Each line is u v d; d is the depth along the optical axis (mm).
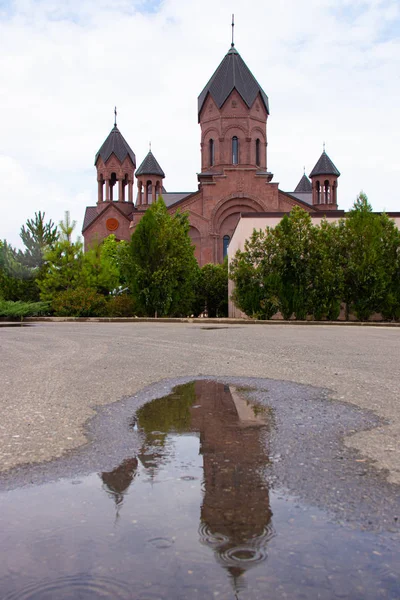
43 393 4809
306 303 23312
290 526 1919
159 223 27141
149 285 26188
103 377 5762
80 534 1854
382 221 24203
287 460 2744
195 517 1994
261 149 52344
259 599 1453
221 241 47781
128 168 58531
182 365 6758
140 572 1598
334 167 56844
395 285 23422
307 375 5824
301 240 23531
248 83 51875
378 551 1733
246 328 16703
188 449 2955
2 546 1776
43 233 29094
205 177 51344
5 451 2953
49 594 1489
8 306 22531
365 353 8305
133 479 2445
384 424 3566
